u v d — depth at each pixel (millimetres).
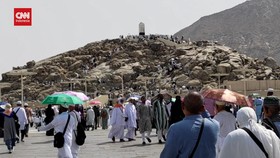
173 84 106250
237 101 11930
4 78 161750
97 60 162500
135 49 166125
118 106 28281
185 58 126250
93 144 26969
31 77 156125
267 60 117062
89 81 135250
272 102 8453
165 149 6805
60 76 150875
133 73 136250
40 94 134625
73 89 130125
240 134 6844
